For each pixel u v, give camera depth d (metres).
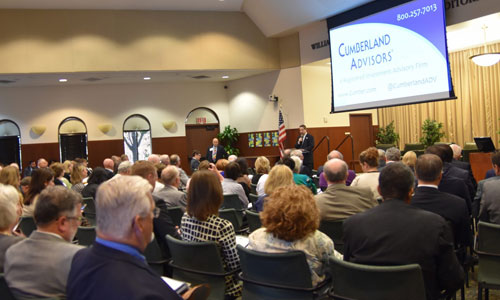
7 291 1.82
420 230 1.96
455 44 10.82
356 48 9.68
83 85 12.65
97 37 10.34
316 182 6.32
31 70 9.88
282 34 11.77
